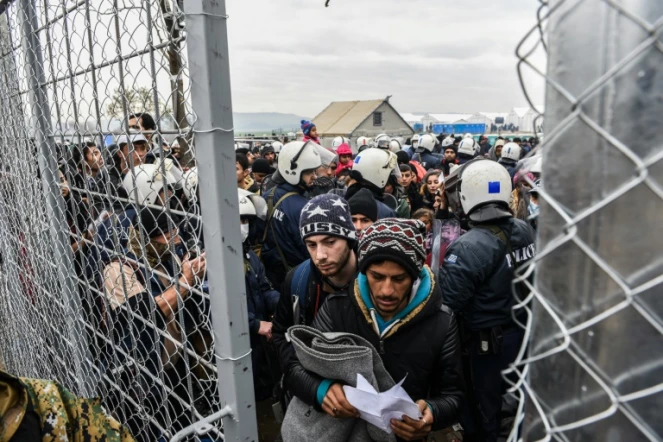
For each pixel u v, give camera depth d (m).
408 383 1.53
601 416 0.55
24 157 2.57
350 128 47.09
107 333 2.02
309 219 1.88
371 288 1.48
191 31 1.10
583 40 0.53
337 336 1.46
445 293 2.38
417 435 1.39
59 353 2.62
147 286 1.52
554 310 0.60
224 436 1.32
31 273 2.84
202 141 1.15
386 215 3.24
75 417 1.12
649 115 0.49
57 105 1.92
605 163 0.53
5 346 3.86
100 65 1.51
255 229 3.37
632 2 0.49
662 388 0.50
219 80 1.13
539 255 0.59
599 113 0.52
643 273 0.52
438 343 1.52
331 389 1.42
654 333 0.52
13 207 2.98
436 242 3.05
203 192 1.19
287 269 3.39
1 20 2.58
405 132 50.16
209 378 1.41
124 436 1.21
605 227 0.53
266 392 3.10
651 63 0.48
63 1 1.68
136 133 1.39
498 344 2.35
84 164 1.79
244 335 1.27
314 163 3.48
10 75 2.58
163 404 1.60
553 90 0.56
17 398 1.02
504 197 2.40
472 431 2.60
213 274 1.23
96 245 1.85
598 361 0.56
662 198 0.48
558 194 0.57
